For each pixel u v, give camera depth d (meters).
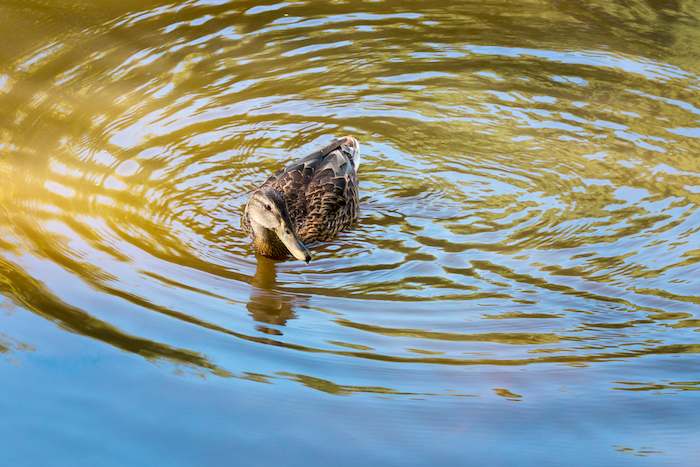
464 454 5.74
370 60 12.62
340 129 11.19
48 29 12.90
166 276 8.08
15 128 10.50
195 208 9.53
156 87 11.70
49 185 9.46
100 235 8.63
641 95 11.71
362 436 5.88
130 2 13.95
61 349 6.62
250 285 8.20
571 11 14.03
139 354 6.65
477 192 9.96
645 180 10.01
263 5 14.09
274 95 11.77
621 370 6.80
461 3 14.25
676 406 6.33
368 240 9.20
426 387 6.50
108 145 10.44
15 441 5.62
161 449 5.61
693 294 7.96
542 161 10.48
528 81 12.12
